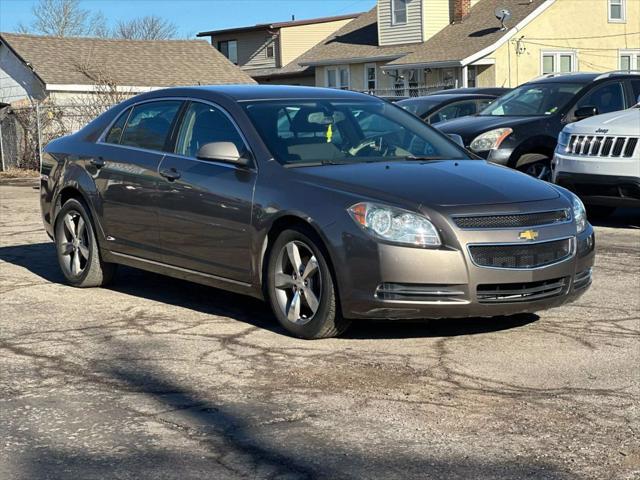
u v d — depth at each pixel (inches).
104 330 259.0
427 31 1549.0
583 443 172.1
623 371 217.3
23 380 213.5
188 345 242.1
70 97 1366.9
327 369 219.0
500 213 232.7
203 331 256.7
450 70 1445.6
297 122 269.7
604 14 1472.7
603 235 423.8
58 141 331.3
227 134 268.5
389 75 1598.2
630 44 1504.7
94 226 306.5
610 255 370.0
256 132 261.4
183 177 271.7
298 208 238.7
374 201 230.2
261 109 271.0
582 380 210.4
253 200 250.7
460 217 228.7
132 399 199.3
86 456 167.8
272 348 237.8
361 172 246.7
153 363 225.9
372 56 1606.8
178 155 279.1
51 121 1006.4
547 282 240.8
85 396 201.8
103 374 217.6
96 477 158.4
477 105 619.5
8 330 259.4
